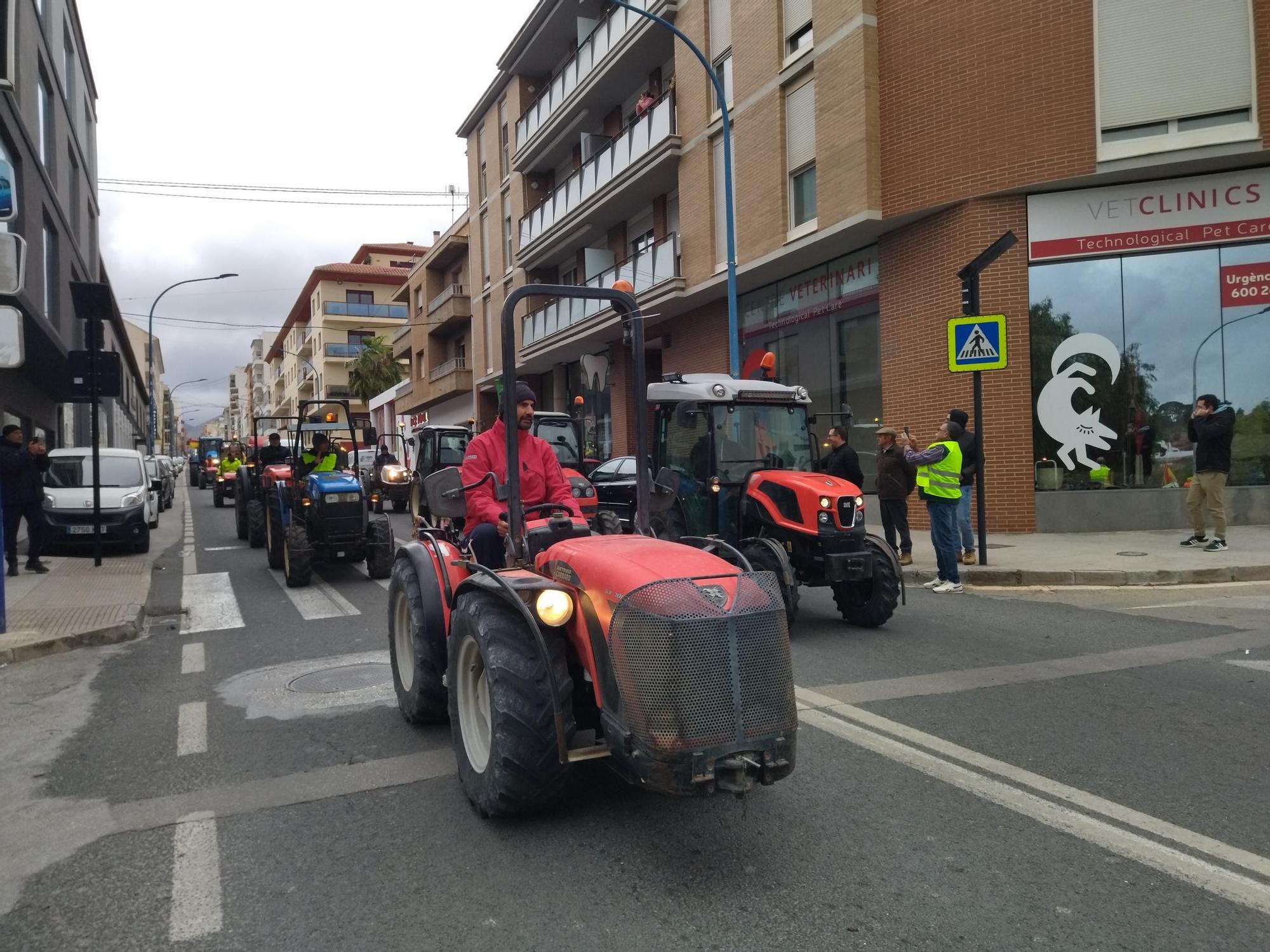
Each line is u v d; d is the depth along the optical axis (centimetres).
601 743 362
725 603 321
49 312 2020
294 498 1155
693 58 1872
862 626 777
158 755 473
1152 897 308
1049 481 1323
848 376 1603
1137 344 1295
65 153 2159
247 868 340
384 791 415
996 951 276
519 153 2775
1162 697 546
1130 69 1244
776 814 379
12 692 612
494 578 380
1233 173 1252
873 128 1415
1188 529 1278
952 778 418
